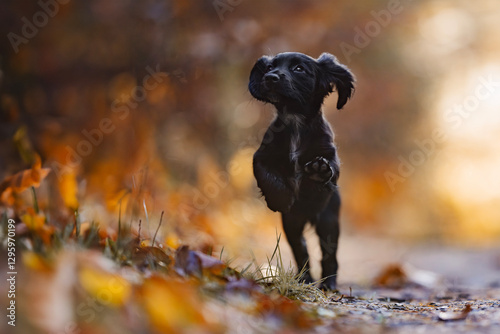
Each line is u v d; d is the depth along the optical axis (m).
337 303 5.36
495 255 14.66
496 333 3.95
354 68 19.86
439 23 19.95
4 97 9.74
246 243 11.06
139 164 10.29
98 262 3.85
